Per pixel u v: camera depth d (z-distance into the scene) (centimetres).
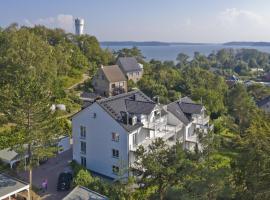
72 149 5528
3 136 5259
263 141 3019
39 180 4484
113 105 4819
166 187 3647
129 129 4472
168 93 9369
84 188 3622
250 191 3052
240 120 7369
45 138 4034
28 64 7256
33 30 12431
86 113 4841
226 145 5681
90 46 13375
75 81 10300
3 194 3506
